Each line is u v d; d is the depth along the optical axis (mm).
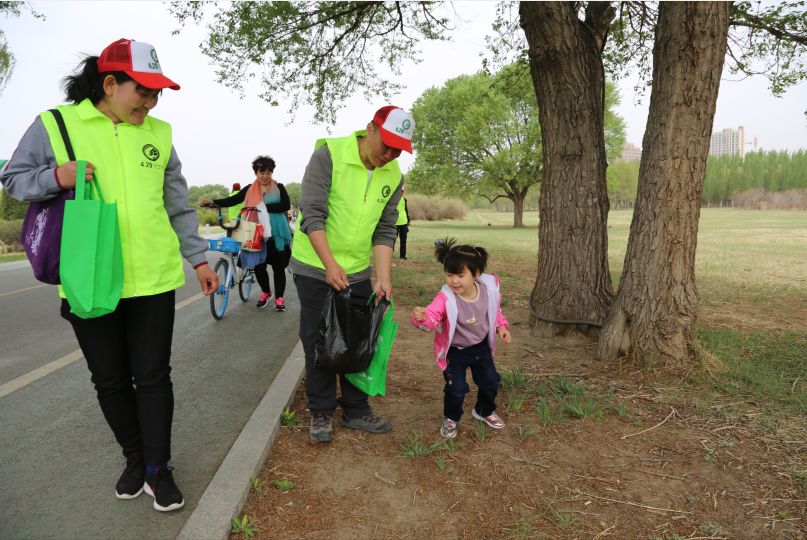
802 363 4691
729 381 4199
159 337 2461
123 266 2297
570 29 5066
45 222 2150
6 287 9805
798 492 2727
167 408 2520
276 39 10578
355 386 3326
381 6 10445
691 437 3326
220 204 7027
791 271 11102
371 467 2967
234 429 3512
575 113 5297
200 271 2678
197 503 2592
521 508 2600
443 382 4359
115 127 2311
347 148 3055
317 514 2529
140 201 2346
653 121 4387
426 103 41688
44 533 2377
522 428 3406
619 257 14195
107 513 2539
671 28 4148
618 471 2943
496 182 41094
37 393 4168
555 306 5582
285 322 6711
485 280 3254
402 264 12922
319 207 3027
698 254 14750
